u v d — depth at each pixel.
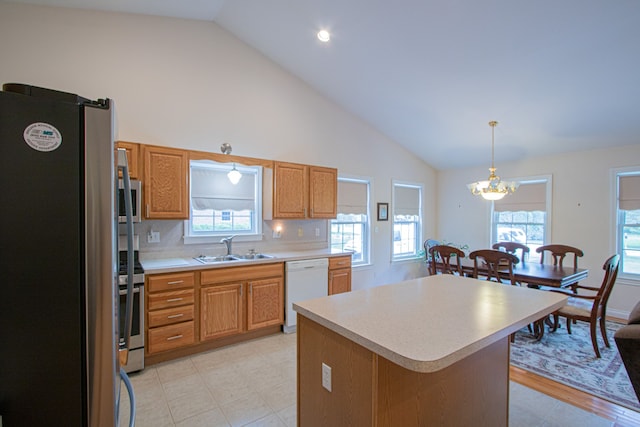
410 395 1.23
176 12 3.15
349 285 3.99
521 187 5.01
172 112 3.26
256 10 3.16
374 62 3.49
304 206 3.87
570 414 2.05
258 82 3.85
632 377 1.98
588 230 4.31
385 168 5.28
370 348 1.12
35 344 0.98
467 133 4.54
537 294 1.83
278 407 2.12
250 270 3.16
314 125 4.37
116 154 1.15
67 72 2.76
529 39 2.68
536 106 3.58
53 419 1.00
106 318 1.06
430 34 2.88
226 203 3.62
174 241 3.29
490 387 1.60
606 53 2.66
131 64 3.05
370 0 2.69
